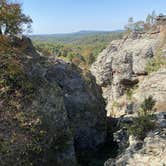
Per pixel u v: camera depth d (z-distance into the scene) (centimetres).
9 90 3666
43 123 3575
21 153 3238
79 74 5181
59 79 4791
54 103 3859
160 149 3244
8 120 3425
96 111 5153
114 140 4809
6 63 3856
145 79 7250
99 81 9119
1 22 4059
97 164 4388
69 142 3812
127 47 8856
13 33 4253
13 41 4269
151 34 8812
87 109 4934
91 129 4978
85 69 5653
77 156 4597
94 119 5038
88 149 4859
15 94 3662
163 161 3077
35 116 3559
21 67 3878
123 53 8669
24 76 3859
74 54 17562
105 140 5275
